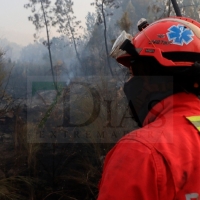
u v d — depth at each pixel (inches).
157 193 32.6
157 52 40.4
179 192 33.2
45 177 171.0
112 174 33.9
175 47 40.5
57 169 173.0
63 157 177.5
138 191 32.4
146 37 42.3
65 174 170.1
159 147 34.3
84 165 168.2
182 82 40.3
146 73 41.6
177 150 34.6
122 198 32.5
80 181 162.9
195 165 34.2
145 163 33.3
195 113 38.9
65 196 159.3
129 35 45.0
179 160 34.0
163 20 44.3
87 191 162.4
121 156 34.5
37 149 173.6
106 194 33.2
